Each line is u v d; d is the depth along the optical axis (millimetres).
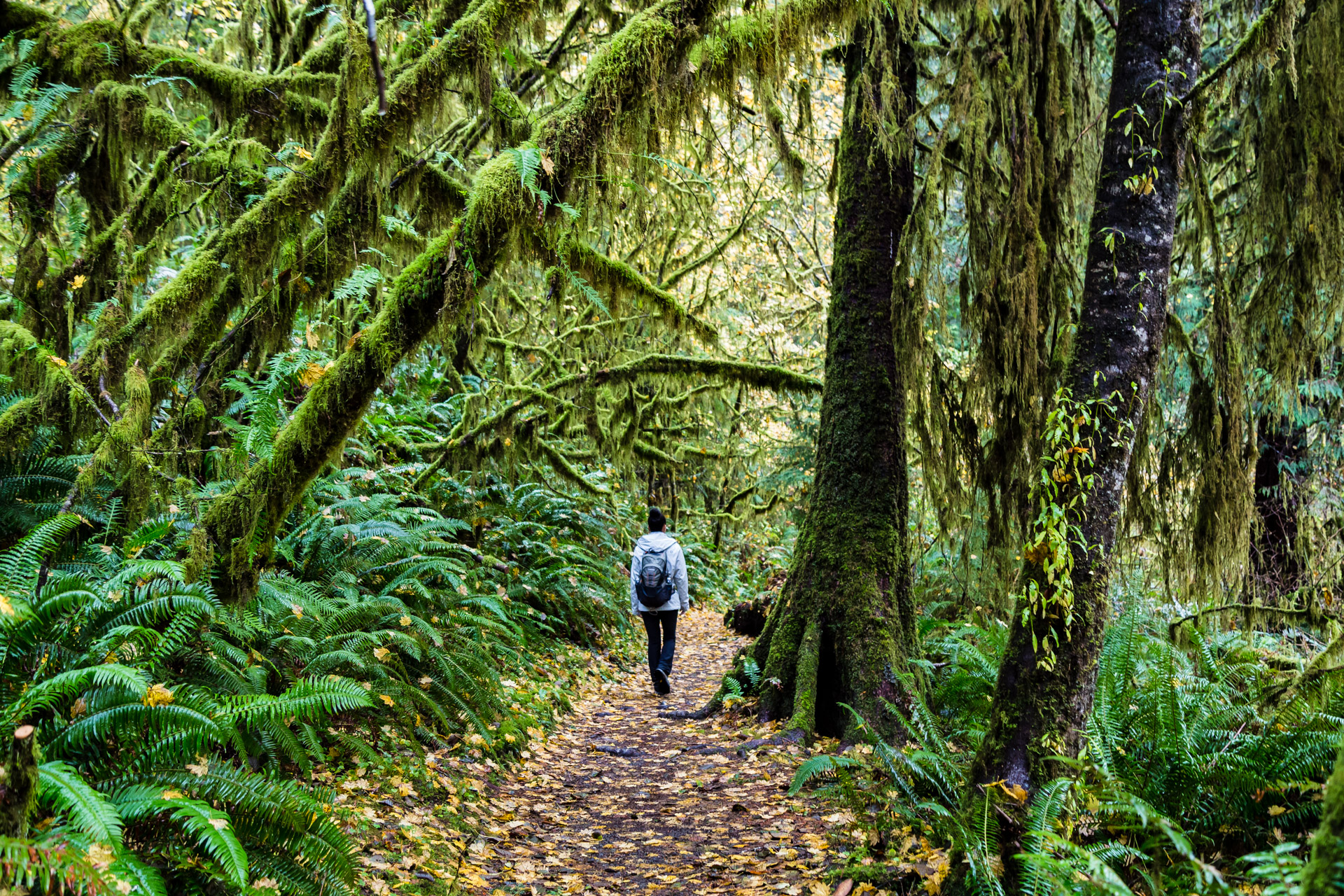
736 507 13898
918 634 6246
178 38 8117
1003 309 5527
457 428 8539
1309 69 4598
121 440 3502
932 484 6109
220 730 2764
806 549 6168
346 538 5402
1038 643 3246
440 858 3598
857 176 6148
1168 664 3570
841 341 6168
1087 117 6066
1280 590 6637
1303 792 2992
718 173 9797
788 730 5527
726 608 14945
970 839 2973
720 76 3850
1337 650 3848
